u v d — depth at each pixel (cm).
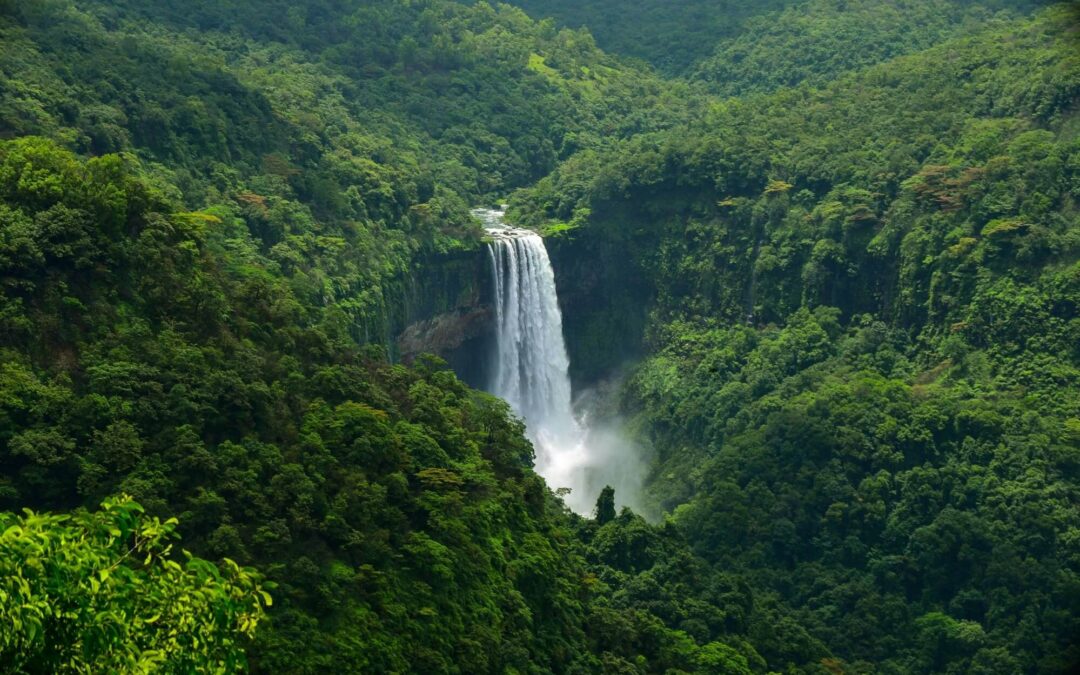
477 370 10806
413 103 13012
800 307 10512
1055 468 8075
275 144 9400
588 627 5941
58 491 4388
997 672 7012
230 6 13050
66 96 7869
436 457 5662
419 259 9900
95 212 5369
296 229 8438
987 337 9219
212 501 4562
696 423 10025
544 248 11069
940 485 8125
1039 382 8781
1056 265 9200
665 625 6425
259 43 12838
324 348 6016
